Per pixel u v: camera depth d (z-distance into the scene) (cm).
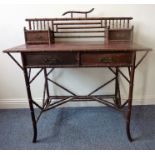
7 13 155
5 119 166
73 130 149
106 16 158
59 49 115
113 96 176
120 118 166
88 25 161
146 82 180
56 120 164
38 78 176
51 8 156
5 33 161
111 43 146
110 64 119
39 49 115
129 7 156
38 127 154
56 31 157
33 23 154
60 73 175
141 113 172
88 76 177
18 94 182
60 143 134
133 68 119
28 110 181
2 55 167
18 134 145
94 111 179
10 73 174
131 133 143
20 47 127
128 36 150
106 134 143
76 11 151
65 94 183
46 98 181
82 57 118
